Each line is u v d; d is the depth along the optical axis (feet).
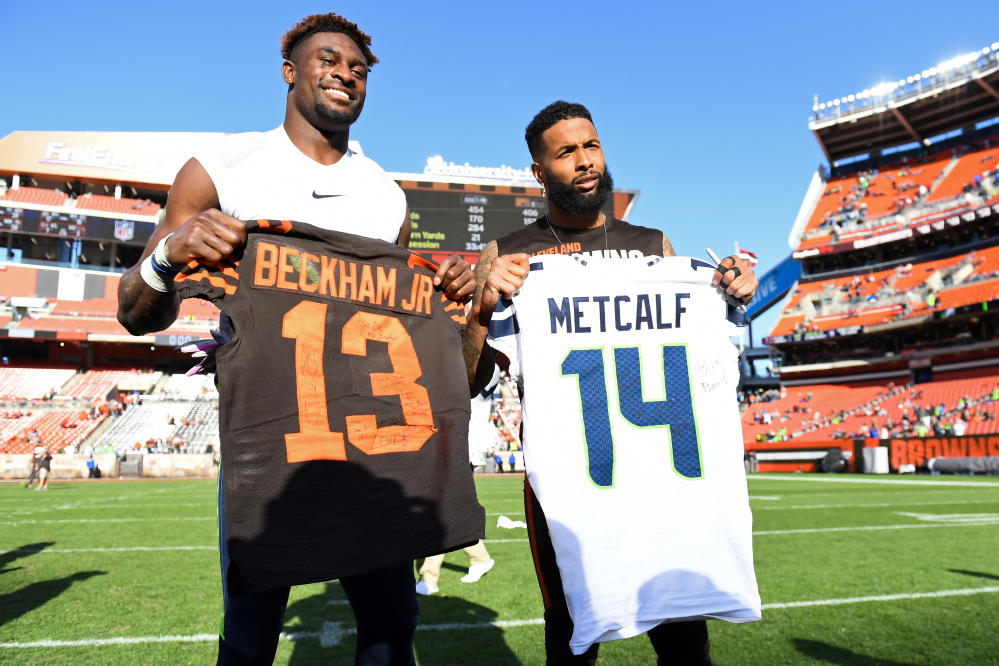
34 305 111.24
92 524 30.19
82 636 12.14
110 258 121.60
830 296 125.80
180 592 15.81
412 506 6.10
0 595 15.55
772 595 15.05
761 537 24.61
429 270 6.95
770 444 95.76
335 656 11.08
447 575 18.47
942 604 14.06
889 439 80.94
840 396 114.01
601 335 7.21
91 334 107.14
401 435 6.25
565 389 7.01
